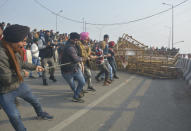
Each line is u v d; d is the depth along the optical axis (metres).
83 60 5.15
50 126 3.17
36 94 5.33
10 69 2.30
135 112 3.85
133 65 9.98
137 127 3.12
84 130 3.02
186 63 7.58
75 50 4.35
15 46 2.35
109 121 3.38
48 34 10.48
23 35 2.36
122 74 9.58
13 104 2.45
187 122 3.32
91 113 3.79
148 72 9.05
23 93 2.76
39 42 8.27
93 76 8.56
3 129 3.05
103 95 5.24
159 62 8.83
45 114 3.43
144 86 6.50
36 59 8.16
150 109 4.03
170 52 11.33
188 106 4.21
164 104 4.38
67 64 4.32
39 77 8.38
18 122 2.42
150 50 11.55
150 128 3.08
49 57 6.82
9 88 2.36
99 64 6.42
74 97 4.58
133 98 4.92
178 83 7.05
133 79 8.05
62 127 3.13
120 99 4.82
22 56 2.56
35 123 3.28
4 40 2.28
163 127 3.12
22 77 2.41
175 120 3.41
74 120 3.43
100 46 6.71
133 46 12.47
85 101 4.65
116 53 10.78
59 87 6.27
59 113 3.79
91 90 5.74
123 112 3.85
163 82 7.31
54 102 4.55
